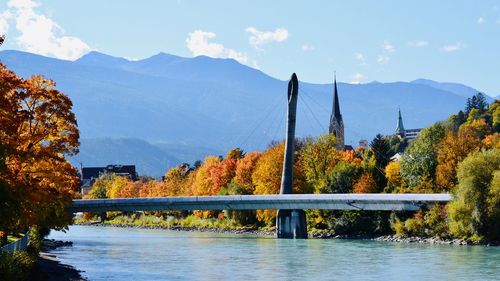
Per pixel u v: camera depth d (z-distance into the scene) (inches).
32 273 2642.7
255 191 6993.1
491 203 4534.9
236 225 7568.9
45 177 2461.9
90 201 7278.5
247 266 3545.8
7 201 1868.8
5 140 2166.6
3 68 2316.7
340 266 3494.1
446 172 5733.3
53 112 2400.3
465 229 4697.3
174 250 4603.8
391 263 3582.7
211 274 3216.0
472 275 3016.7
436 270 3228.3
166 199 6953.7
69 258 4025.6
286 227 6072.8
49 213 3075.8
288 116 6343.5
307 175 6722.4
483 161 4653.1
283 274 3198.8
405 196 5300.2
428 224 5157.5
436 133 6624.0
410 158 6343.5
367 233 5821.9
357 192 6166.3
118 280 2979.8
